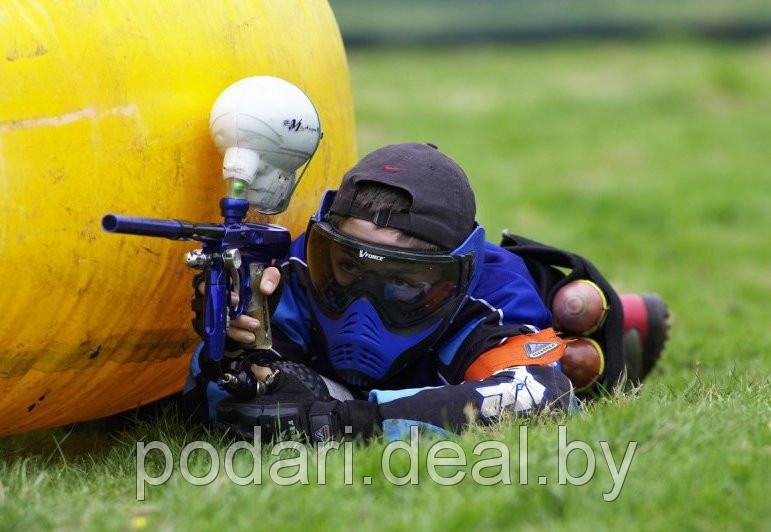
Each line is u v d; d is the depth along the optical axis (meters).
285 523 9.75
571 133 64.12
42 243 11.67
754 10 183.12
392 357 12.23
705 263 34.00
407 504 10.11
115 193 12.07
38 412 13.08
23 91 11.45
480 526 9.55
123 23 12.18
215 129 12.30
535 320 13.52
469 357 12.87
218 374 12.23
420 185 12.16
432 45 128.25
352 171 12.52
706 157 57.28
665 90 80.69
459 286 12.22
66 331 12.28
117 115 12.02
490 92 80.88
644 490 10.10
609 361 14.84
